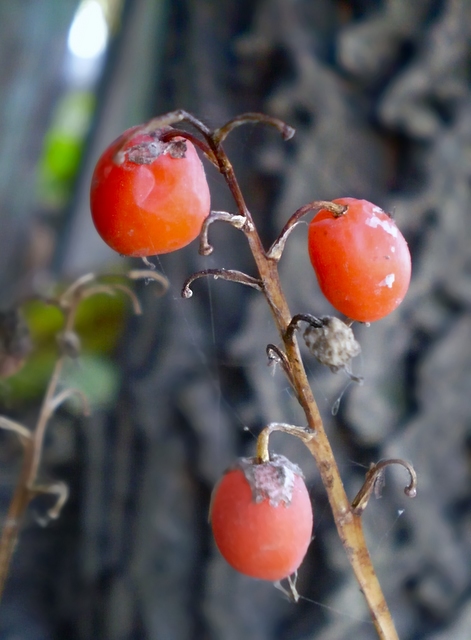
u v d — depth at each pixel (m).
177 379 0.17
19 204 0.34
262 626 0.16
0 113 0.31
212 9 0.17
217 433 0.16
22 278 0.35
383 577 0.15
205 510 0.17
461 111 0.15
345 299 0.10
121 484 0.18
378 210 0.10
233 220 0.10
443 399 0.15
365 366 0.15
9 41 0.29
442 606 0.15
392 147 0.16
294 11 0.16
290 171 0.15
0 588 0.12
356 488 0.15
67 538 0.20
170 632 0.17
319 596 0.15
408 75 0.15
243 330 0.16
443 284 0.15
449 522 0.16
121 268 0.20
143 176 0.10
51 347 0.24
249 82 0.16
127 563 0.17
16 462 0.23
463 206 0.15
